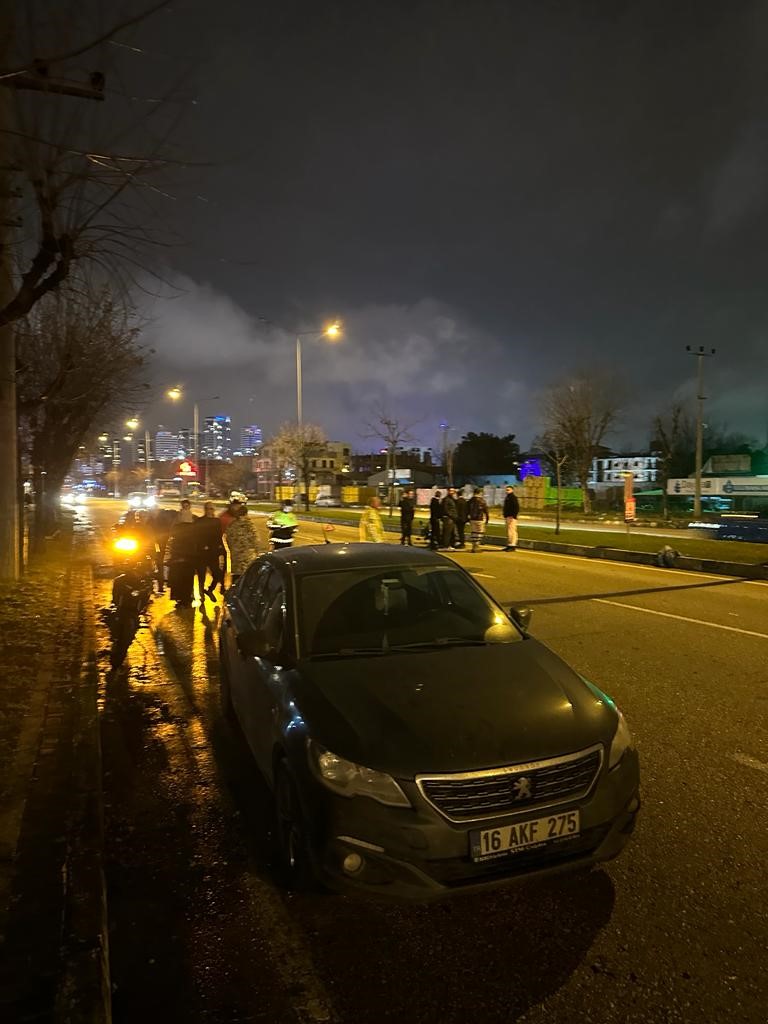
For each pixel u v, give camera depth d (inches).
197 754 201.0
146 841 151.1
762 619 362.0
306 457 2033.7
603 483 2458.2
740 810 155.6
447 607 169.0
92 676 262.2
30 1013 90.0
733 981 102.9
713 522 1192.2
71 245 236.5
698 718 213.2
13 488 492.1
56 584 504.4
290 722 129.0
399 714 123.2
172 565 429.7
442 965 108.2
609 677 257.8
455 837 108.3
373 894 108.3
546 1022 95.7
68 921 110.0
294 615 159.0
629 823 123.2
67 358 498.6
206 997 102.9
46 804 152.2
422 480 3068.4
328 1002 101.0
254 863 140.9
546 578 527.2
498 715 123.8
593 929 115.7
